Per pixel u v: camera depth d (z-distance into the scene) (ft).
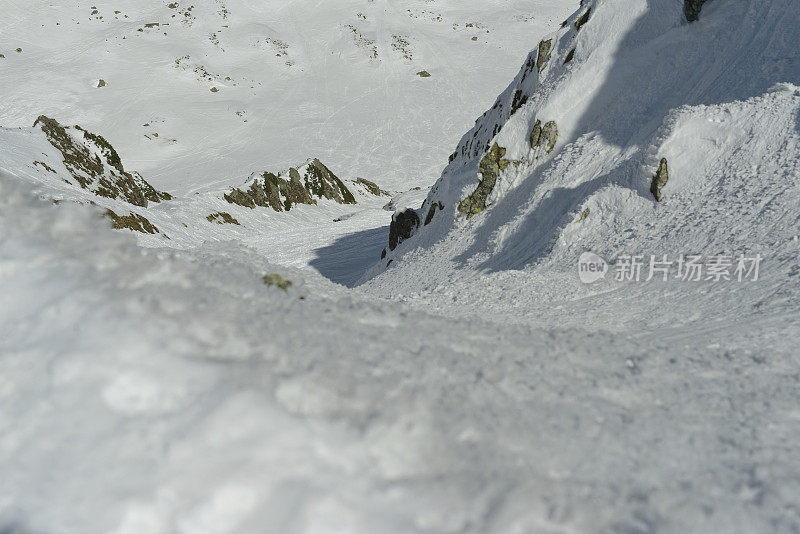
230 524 8.11
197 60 367.45
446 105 345.51
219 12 430.61
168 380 9.91
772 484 12.00
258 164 269.64
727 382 18.57
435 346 16.61
